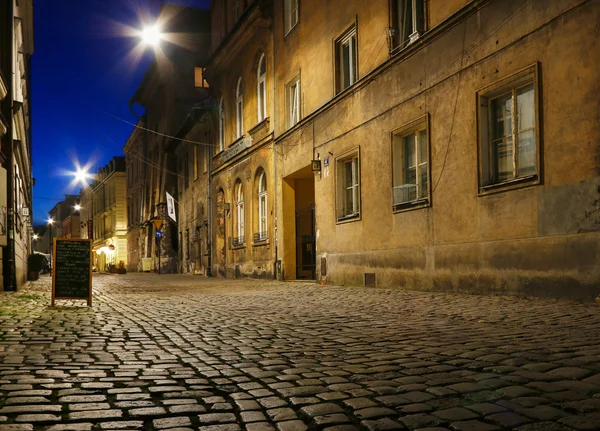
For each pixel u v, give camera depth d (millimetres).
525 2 9547
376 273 13969
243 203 24516
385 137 13648
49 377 4328
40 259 26766
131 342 6109
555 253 8898
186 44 37656
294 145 18844
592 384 3738
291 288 15320
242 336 6473
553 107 8992
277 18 20250
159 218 41031
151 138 45406
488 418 3123
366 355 5125
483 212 10461
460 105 11102
